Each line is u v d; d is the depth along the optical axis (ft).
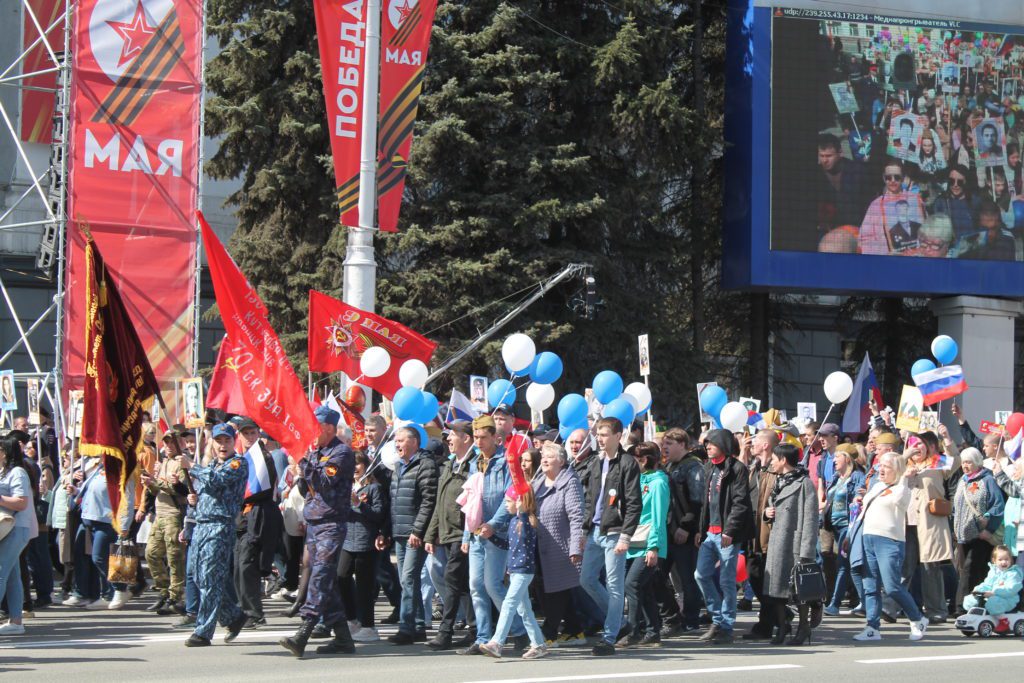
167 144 111.75
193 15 113.19
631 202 149.28
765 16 154.30
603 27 149.69
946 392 87.92
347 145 97.04
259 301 64.95
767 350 167.63
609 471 59.36
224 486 59.16
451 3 144.56
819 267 153.99
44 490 83.35
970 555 76.48
